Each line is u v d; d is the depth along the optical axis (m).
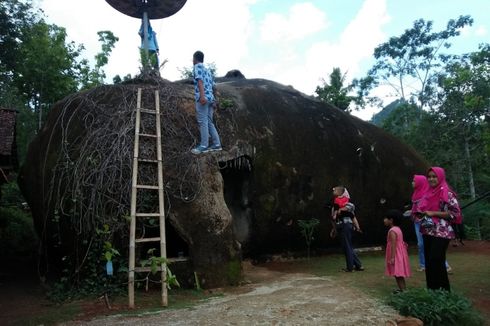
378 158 10.93
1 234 14.19
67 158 7.29
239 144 8.53
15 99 18.75
